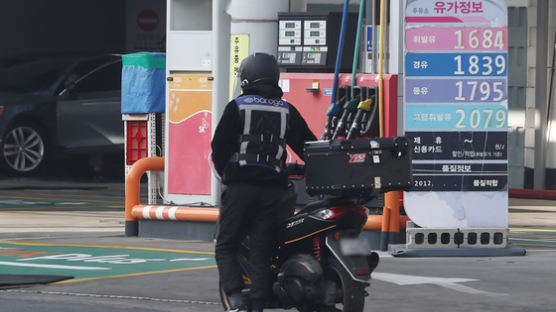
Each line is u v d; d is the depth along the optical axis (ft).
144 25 334.65
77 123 260.21
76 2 332.60
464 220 133.18
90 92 262.67
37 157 259.60
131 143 169.99
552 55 251.19
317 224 82.17
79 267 121.39
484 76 133.39
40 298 101.14
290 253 84.94
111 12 334.65
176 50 159.94
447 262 126.62
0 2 324.39
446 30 133.08
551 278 113.50
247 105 84.38
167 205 156.66
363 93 136.56
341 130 122.62
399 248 132.77
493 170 133.59
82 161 297.12
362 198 84.74
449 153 133.08
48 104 258.57
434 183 132.98
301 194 148.77
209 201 156.87
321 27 156.56
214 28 156.87
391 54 140.15
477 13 133.28
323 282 82.48
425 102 132.87
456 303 98.78
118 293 104.27
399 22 136.77
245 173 84.23
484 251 132.16
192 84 158.81
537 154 251.60
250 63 85.81
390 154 83.05
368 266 81.71
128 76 167.32
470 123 133.28
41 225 172.55
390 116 135.13
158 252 135.23
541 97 250.57
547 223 187.52
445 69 132.98
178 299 101.14
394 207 134.82
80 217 186.09
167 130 160.35
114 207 205.77
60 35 331.98
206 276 114.52
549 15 250.57
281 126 85.15
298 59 156.87
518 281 111.45
